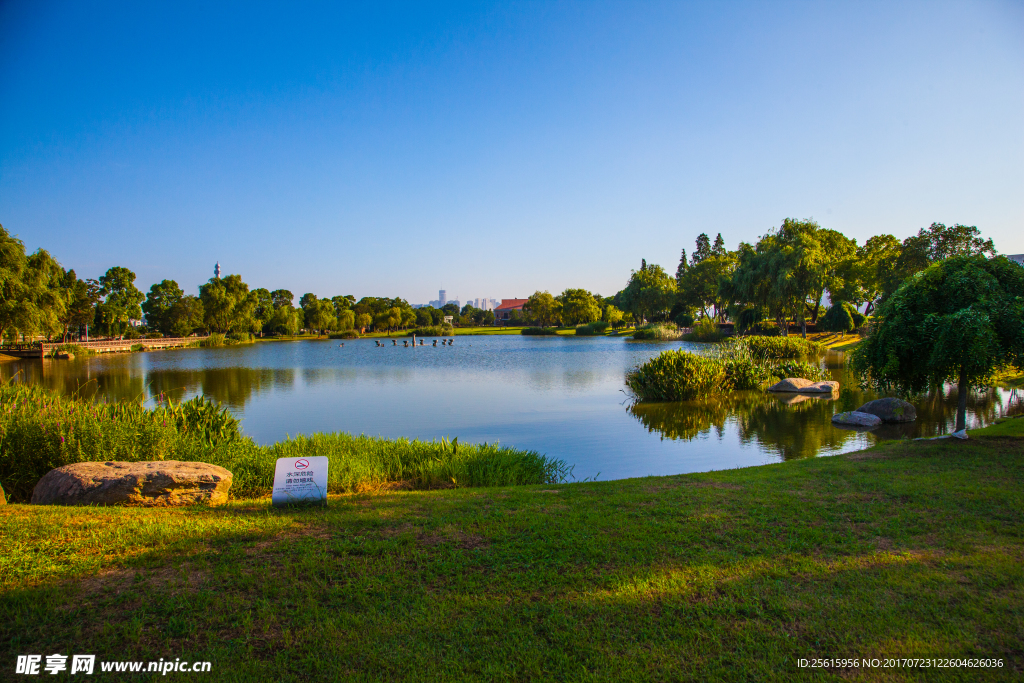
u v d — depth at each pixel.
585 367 34.91
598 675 3.37
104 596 4.19
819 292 54.88
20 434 8.52
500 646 3.68
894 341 10.14
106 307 81.94
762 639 3.71
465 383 26.38
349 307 133.00
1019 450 9.29
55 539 5.20
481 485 9.18
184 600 4.15
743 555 5.04
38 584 4.32
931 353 9.74
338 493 8.41
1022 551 5.02
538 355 46.31
